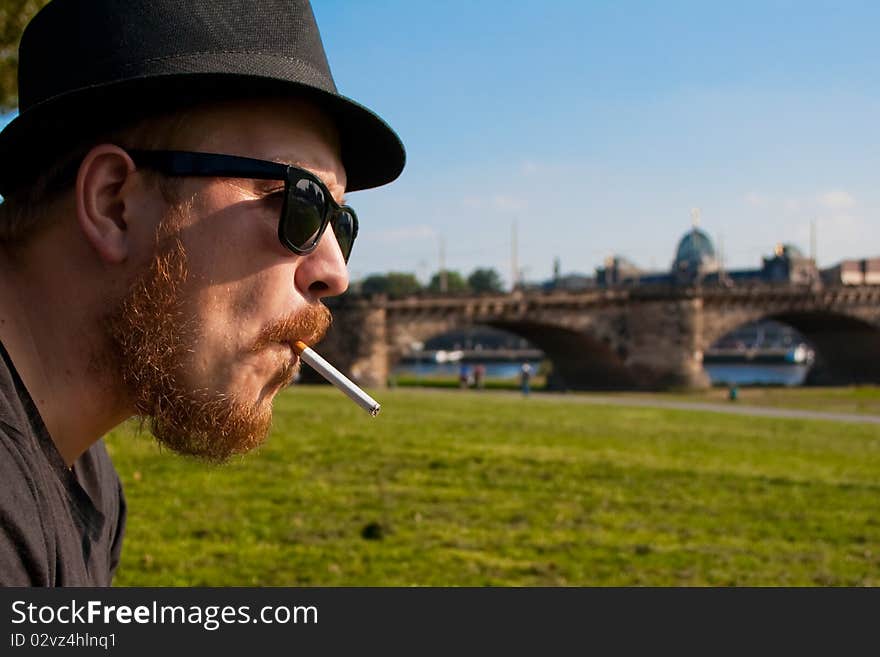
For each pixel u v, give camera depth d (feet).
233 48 4.66
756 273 540.11
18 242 4.93
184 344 4.72
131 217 4.76
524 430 73.87
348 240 5.41
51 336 4.87
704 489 47.42
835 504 45.29
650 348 272.92
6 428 4.34
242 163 4.75
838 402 198.59
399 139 5.49
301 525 32.76
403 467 46.91
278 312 4.85
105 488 6.44
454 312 249.34
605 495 43.62
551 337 284.82
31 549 4.07
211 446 4.89
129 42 4.59
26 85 4.96
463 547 31.71
